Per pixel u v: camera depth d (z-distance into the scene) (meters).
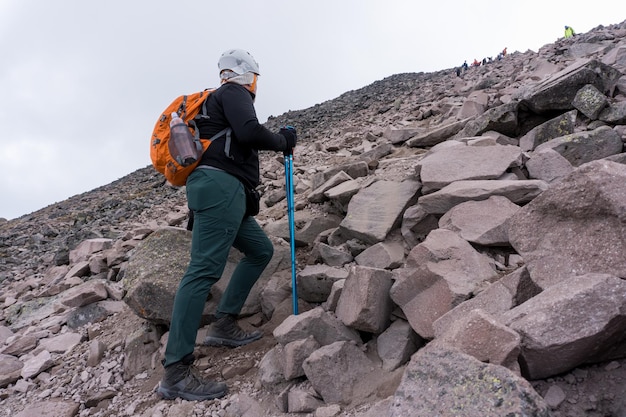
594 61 5.13
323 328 2.92
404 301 2.81
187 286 2.90
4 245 11.79
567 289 1.91
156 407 2.90
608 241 2.07
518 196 3.21
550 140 4.51
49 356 3.99
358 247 3.96
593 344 1.78
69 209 17.27
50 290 6.00
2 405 3.48
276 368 2.87
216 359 3.36
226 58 3.17
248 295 3.86
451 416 1.57
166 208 11.91
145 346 3.68
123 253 6.25
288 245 4.25
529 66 11.39
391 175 4.46
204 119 3.04
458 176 3.75
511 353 1.76
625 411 1.73
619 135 4.11
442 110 9.61
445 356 1.78
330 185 4.91
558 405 1.80
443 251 2.86
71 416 3.15
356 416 2.31
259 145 3.08
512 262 2.88
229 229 2.99
